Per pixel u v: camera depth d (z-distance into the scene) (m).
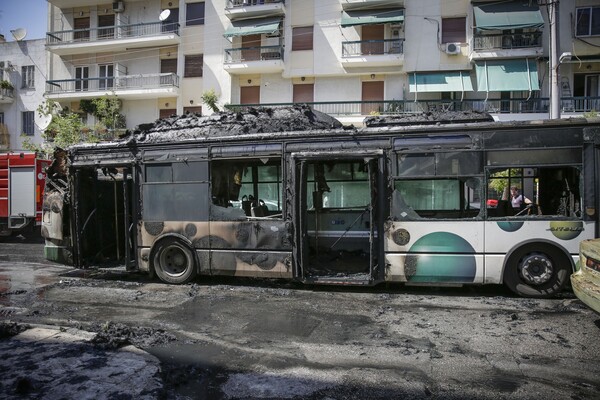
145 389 3.68
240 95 25.23
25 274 9.28
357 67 23.39
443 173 6.82
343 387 3.79
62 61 27.88
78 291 7.55
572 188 6.71
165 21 26.16
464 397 3.60
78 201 8.58
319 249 8.48
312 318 5.87
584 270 5.27
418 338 5.04
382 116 7.41
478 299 6.75
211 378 3.99
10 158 15.56
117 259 9.07
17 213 15.47
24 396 3.51
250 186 8.67
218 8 25.14
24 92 29.11
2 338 4.88
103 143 8.49
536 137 6.57
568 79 21.45
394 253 6.96
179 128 8.31
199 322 5.74
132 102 26.64
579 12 21.28
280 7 23.75
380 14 22.70
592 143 6.43
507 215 6.99
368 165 7.04
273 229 7.38
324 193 8.52
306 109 7.99
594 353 4.52
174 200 7.97
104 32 27.38
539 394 3.64
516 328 5.34
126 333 5.15
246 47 24.31
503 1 21.56
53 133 24.81
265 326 5.55
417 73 22.70
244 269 7.56
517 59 21.55
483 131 6.71
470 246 6.73
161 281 8.32
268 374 4.07
